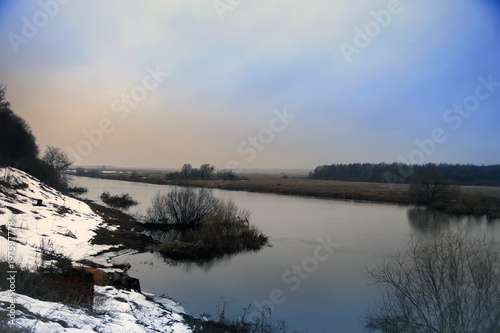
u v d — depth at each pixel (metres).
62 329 5.36
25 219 15.91
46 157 54.03
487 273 8.12
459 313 8.22
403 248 21.34
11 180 22.08
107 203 39.78
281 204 49.81
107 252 16.55
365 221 34.41
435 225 32.38
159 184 82.88
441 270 8.71
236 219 25.03
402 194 60.97
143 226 27.72
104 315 7.50
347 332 9.72
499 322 7.89
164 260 17.61
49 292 7.42
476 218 38.72
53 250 12.70
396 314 9.80
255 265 17.91
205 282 14.56
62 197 27.38
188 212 28.45
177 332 8.04
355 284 14.70
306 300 12.65
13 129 40.22
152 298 11.38
